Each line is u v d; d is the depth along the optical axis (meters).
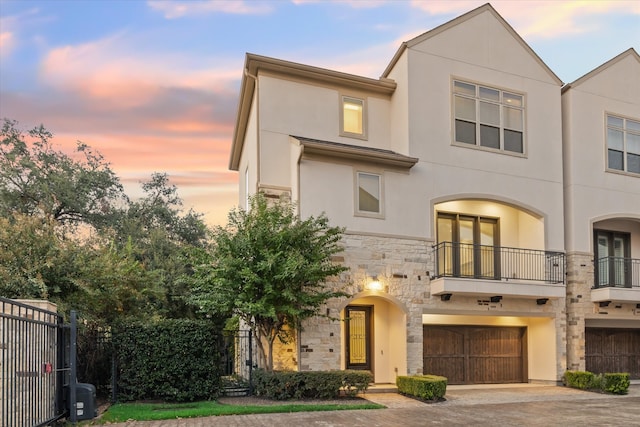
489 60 17.61
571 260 17.84
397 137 16.64
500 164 17.27
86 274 12.47
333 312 14.27
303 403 12.12
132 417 10.21
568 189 18.33
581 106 18.83
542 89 18.31
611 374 15.43
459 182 16.58
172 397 12.20
